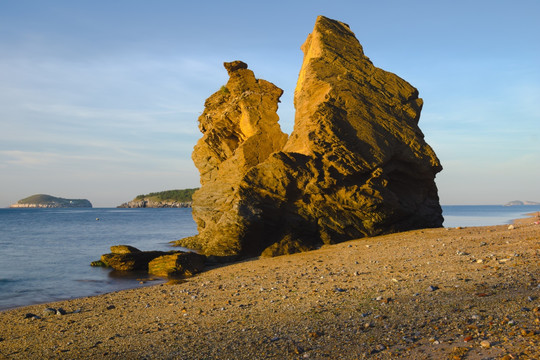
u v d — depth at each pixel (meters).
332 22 42.47
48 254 38.25
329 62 39.06
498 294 11.76
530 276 13.55
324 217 31.86
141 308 15.54
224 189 41.41
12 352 11.00
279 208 31.44
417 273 16.33
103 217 145.75
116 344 10.95
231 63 44.00
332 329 10.32
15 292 21.34
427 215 36.94
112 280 24.56
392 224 33.41
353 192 31.70
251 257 29.62
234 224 29.91
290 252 29.17
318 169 31.77
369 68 39.81
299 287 16.38
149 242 50.66
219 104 46.28
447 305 11.29
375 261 21.02
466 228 31.34
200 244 41.50
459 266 16.73
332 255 25.25
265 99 41.81
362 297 13.32
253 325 11.45
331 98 36.06
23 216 157.88
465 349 8.05
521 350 7.77
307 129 34.53
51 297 20.08
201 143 46.44
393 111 37.47
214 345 10.02
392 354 8.33
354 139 34.31
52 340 11.93
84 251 40.91
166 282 22.73
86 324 13.61
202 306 14.82
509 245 20.84
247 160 39.88
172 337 11.07
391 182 35.94
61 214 186.62
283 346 9.47
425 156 36.59
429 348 8.41
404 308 11.48
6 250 41.69
